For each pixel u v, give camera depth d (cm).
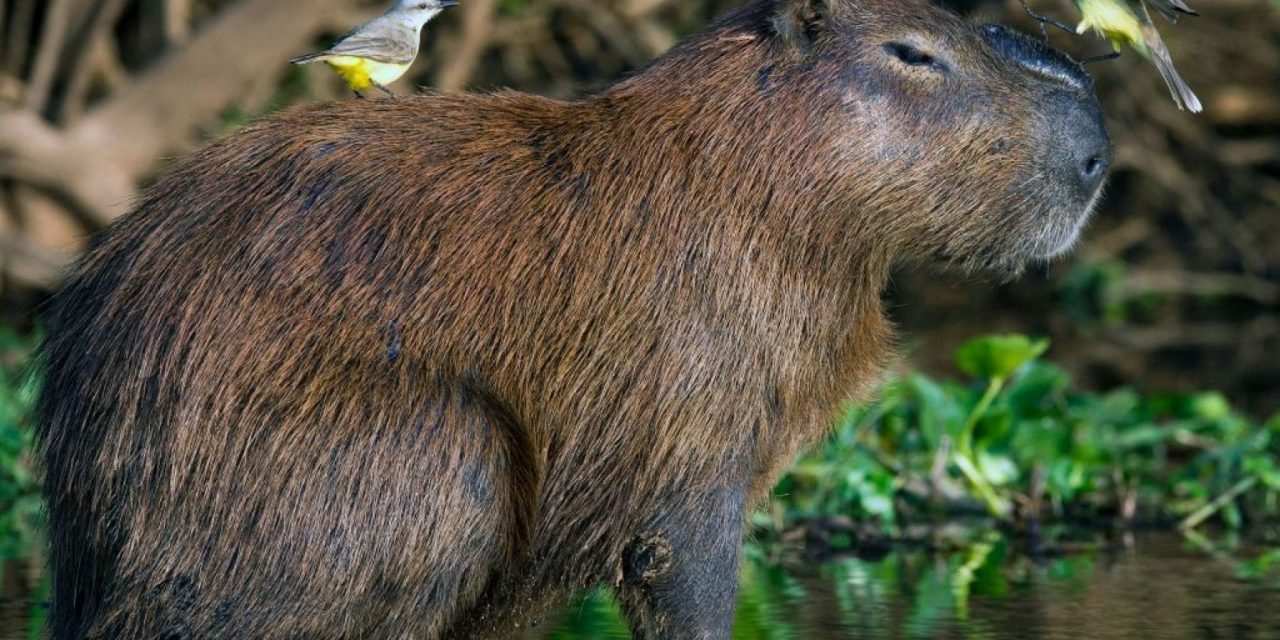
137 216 759
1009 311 2538
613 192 774
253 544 711
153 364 721
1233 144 2534
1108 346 2266
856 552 1166
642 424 760
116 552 719
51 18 2000
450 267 748
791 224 782
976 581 1033
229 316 724
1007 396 1312
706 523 766
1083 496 1324
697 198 776
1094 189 822
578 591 801
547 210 768
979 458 1267
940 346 2178
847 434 1277
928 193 798
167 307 728
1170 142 2581
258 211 745
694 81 796
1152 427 1428
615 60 2277
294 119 779
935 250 816
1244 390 1905
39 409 763
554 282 760
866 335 819
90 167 1936
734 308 769
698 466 762
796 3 791
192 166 768
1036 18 857
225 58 1966
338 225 744
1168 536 1220
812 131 786
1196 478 1356
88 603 732
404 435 725
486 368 749
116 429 720
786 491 1270
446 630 767
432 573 729
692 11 2297
